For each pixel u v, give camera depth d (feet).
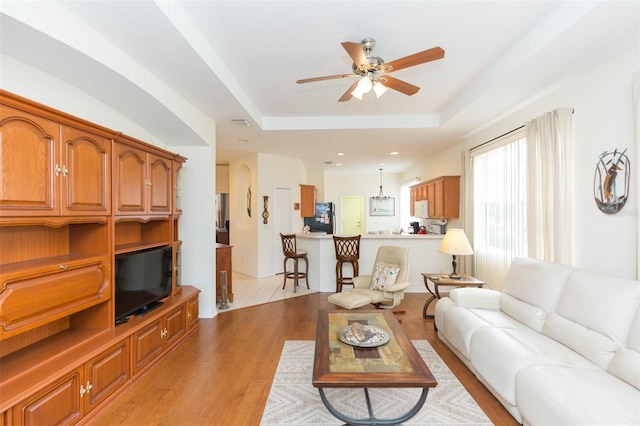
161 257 10.37
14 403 5.06
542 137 10.54
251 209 22.26
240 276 22.41
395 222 32.94
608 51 8.05
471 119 13.76
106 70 7.57
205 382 8.30
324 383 5.56
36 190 5.98
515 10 7.29
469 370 8.87
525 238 12.32
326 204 29.35
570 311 7.35
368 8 7.12
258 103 13.44
